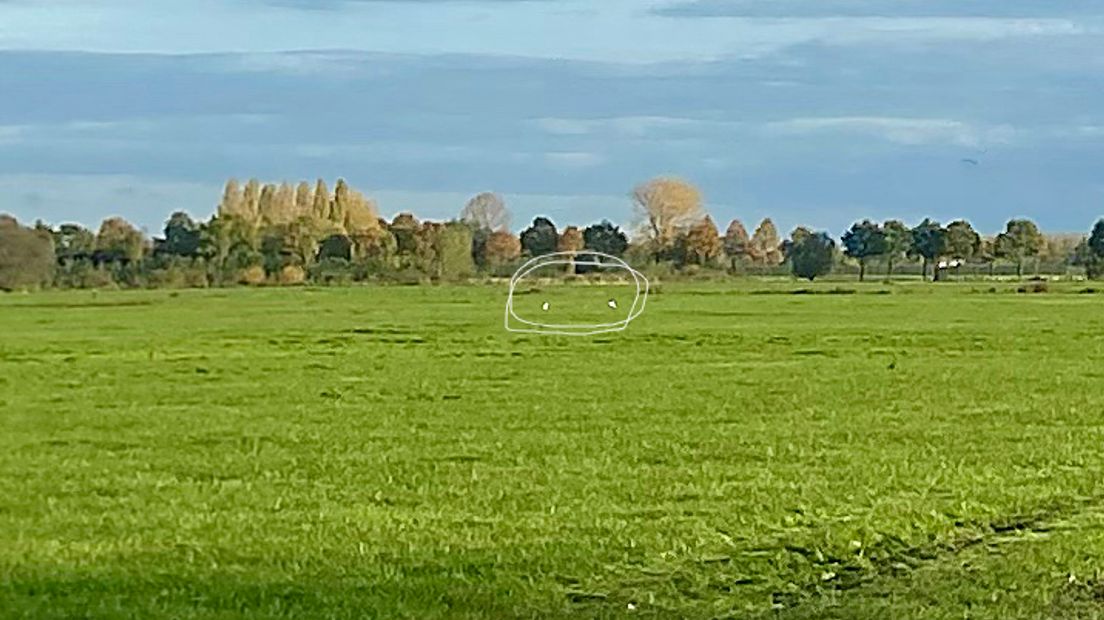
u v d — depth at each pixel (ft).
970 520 65.16
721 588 53.26
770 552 58.59
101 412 110.73
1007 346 179.11
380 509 69.05
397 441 93.66
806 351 172.24
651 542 60.64
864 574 55.47
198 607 50.11
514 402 117.08
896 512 66.74
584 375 141.28
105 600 50.98
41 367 150.82
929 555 58.65
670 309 269.85
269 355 165.58
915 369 148.36
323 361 157.58
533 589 52.90
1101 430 99.81
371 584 53.52
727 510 68.08
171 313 259.19
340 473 80.33
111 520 66.49
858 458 85.56
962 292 347.56
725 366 151.94
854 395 123.34
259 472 80.94
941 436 96.27
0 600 50.90
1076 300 305.73
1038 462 84.02
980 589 53.01
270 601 50.98
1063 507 69.26
